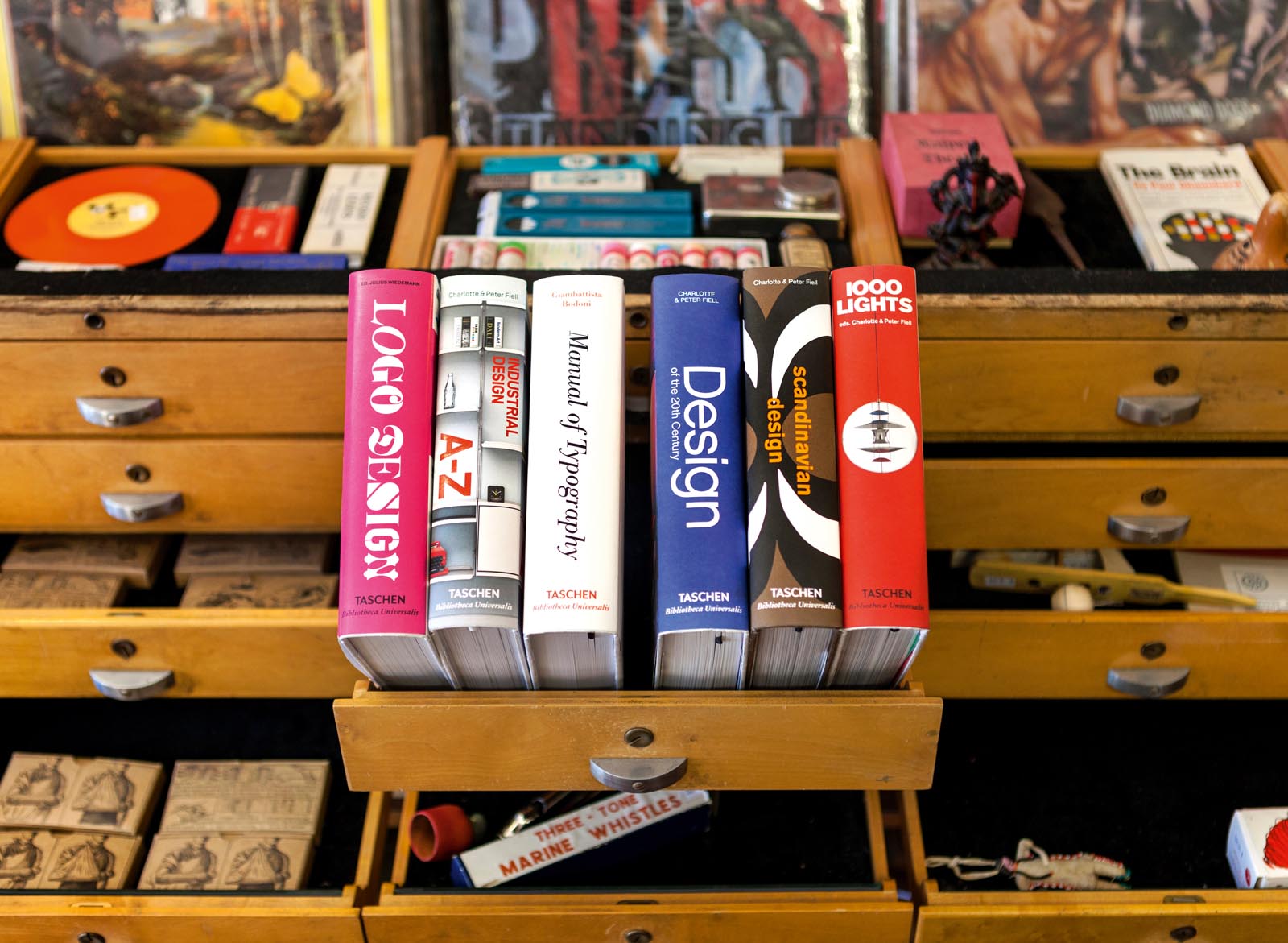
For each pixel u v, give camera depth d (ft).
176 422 3.56
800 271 2.83
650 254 3.90
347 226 4.10
